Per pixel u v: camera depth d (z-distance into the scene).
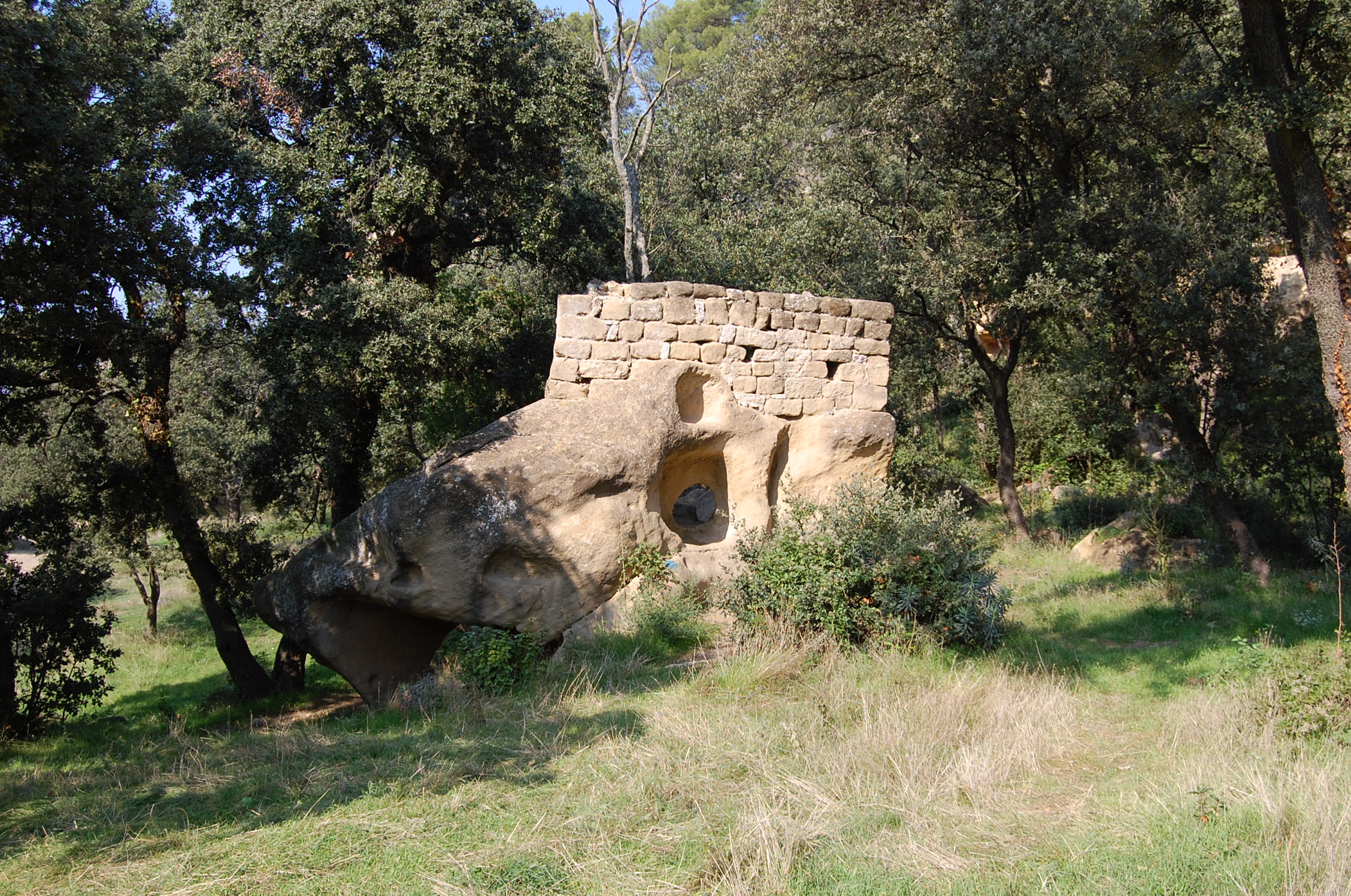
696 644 9.55
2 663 11.19
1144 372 14.74
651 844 5.20
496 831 5.38
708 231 21.53
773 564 9.40
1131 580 13.41
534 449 10.16
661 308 11.19
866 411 11.86
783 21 18.39
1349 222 13.80
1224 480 13.77
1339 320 9.44
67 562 12.34
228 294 12.80
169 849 5.28
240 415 17.28
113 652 12.73
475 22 13.95
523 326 17.42
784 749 6.59
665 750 6.52
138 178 11.44
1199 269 14.02
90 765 7.73
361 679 10.91
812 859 4.98
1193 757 6.32
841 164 18.34
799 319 11.62
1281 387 14.09
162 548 21.50
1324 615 10.38
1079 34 14.46
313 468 18.39
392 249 15.59
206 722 12.20
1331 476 14.00
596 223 17.05
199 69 14.46
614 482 10.17
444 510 9.81
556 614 9.92
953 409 31.06
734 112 25.72
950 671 8.42
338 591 10.30
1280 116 9.27
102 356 12.48
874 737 6.67
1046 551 16.97
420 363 13.35
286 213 13.62
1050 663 9.27
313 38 13.82
